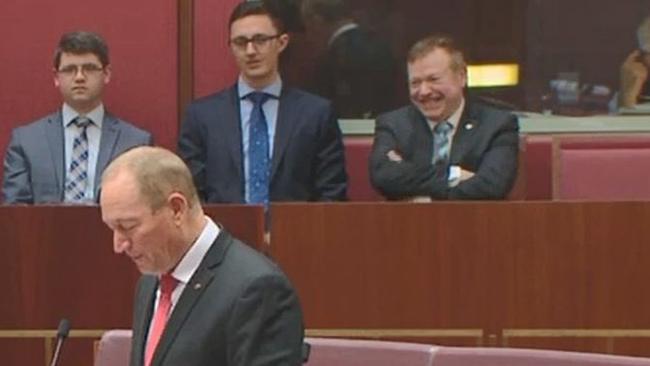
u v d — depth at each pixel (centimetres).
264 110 1622
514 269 1373
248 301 884
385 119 1546
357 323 1378
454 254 1373
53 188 1622
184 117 1652
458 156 1505
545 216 1368
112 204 876
